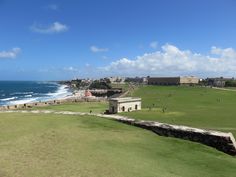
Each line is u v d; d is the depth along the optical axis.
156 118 57.62
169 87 180.62
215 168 28.95
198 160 31.31
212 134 37.31
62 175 23.39
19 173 23.41
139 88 185.88
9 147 30.94
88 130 41.12
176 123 51.12
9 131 38.72
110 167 25.98
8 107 86.88
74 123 45.62
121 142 35.88
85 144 33.53
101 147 32.78
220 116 60.25
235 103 91.19
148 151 33.03
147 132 42.41
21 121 45.75
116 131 41.62
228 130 44.94
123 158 29.20
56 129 40.28
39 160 26.91
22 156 27.92
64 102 108.00
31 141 33.59
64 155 28.81
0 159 26.73
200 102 95.00
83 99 121.19
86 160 27.59
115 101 66.88
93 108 81.81
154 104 88.75
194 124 50.34
